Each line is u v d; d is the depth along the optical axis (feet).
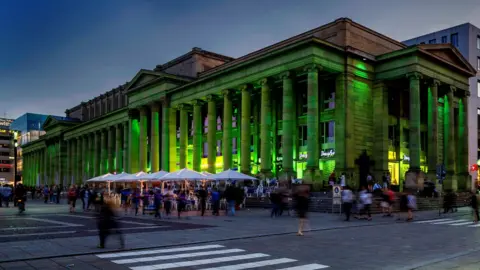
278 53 160.35
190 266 44.50
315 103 148.46
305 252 53.47
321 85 172.24
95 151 315.58
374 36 175.22
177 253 52.31
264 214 114.11
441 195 131.03
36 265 44.57
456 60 180.75
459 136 189.37
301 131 178.91
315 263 46.39
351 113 158.81
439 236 70.54
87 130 326.44
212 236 67.87
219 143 223.30
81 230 75.36
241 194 128.57
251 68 174.91
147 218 103.76
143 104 239.30
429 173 165.17
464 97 189.78
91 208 143.54
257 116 197.47
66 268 43.11
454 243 62.34
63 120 372.99
